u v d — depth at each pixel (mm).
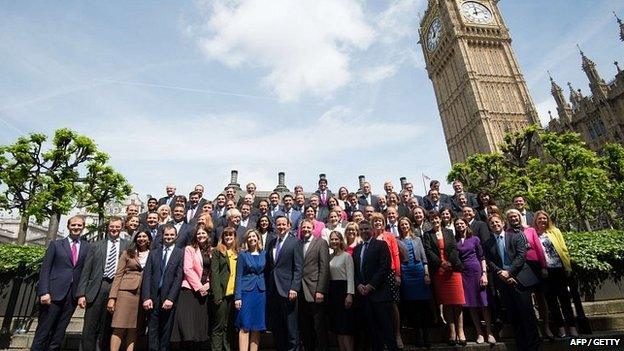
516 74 57844
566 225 23859
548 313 7207
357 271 6262
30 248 8805
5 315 7707
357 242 7105
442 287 6711
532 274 6320
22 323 7949
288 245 6469
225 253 6457
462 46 59312
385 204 10625
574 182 22219
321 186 11742
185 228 8070
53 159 20719
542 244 7023
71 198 20922
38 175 20688
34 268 8023
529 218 8484
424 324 6648
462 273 6910
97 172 21844
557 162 25188
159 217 9172
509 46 60562
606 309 8188
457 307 6707
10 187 20328
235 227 7926
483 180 28594
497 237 6836
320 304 6051
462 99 59938
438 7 65688
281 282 6195
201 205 10320
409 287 6758
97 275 6262
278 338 6105
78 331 8211
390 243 6633
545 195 22891
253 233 6656
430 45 70188
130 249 6414
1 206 20531
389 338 5594
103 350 6125
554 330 7027
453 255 6680
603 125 44469
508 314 6371
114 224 6789
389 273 5945
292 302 6004
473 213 8039
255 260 6406
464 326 7406
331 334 7043
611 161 27109
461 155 60562
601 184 22703
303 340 6293
